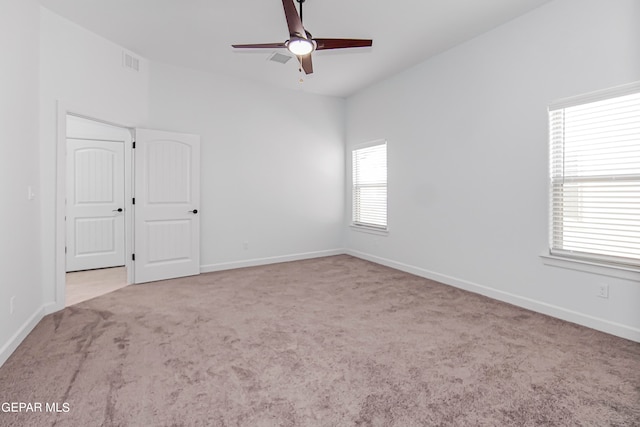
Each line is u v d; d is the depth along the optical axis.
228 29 3.19
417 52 3.70
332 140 5.45
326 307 3.03
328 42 2.66
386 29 3.18
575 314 2.62
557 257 2.71
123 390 1.74
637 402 1.62
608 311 2.43
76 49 3.04
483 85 3.27
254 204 4.76
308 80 4.62
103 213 4.74
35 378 1.85
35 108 2.63
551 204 2.79
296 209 5.14
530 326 2.57
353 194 5.43
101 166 4.72
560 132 2.71
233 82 4.50
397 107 4.40
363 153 5.17
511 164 3.05
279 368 1.97
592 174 2.53
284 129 4.97
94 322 2.68
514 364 2.00
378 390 1.74
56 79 2.86
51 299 2.89
